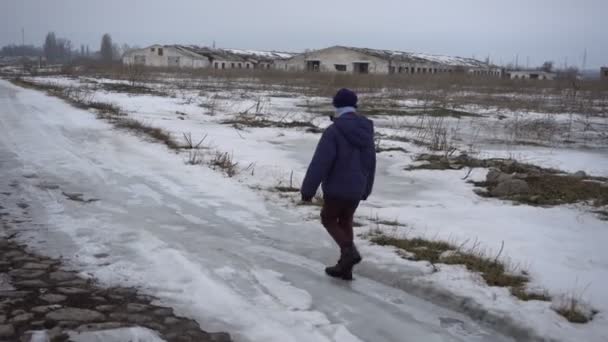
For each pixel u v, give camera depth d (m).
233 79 45.28
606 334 4.21
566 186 9.54
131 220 6.61
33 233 5.93
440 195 9.02
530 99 32.31
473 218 7.50
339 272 5.16
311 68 75.19
